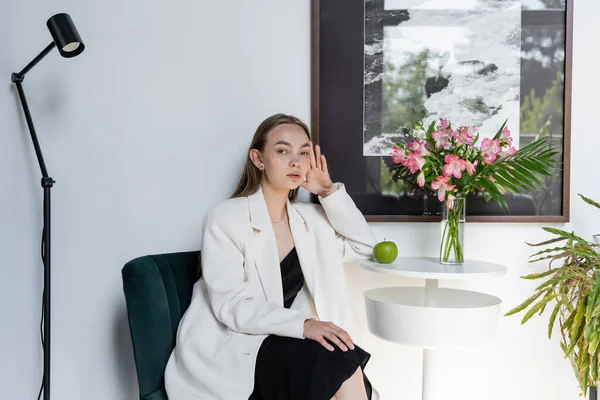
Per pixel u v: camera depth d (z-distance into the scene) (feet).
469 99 6.74
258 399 4.99
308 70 6.82
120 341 6.84
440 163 6.00
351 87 6.75
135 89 6.82
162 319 5.41
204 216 6.31
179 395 5.16
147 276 5.41
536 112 6.75
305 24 6.81
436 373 6.95
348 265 6.88
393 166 6.76
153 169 6.84
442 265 5.90
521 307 5.99
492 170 5.91
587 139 6.82
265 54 6.82
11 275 6.13
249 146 6.72
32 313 6.51
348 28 6.73
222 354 5.16
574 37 6.80
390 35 6.73
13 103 6.35
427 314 5.36
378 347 6.88
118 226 6.83
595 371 5.50
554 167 6.51
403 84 6.73
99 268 6.84
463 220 6.02
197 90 6.82
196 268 6.16
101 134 6.82
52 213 6.80
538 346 6.87
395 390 6.89
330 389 4.67
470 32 6.73
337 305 5.93
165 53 6.82
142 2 6.81
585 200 6.32
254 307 5.21
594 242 6.82
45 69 6.77
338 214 6.10
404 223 6.82
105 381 6.84
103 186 6.83
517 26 6.73
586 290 5.68
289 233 6.15
